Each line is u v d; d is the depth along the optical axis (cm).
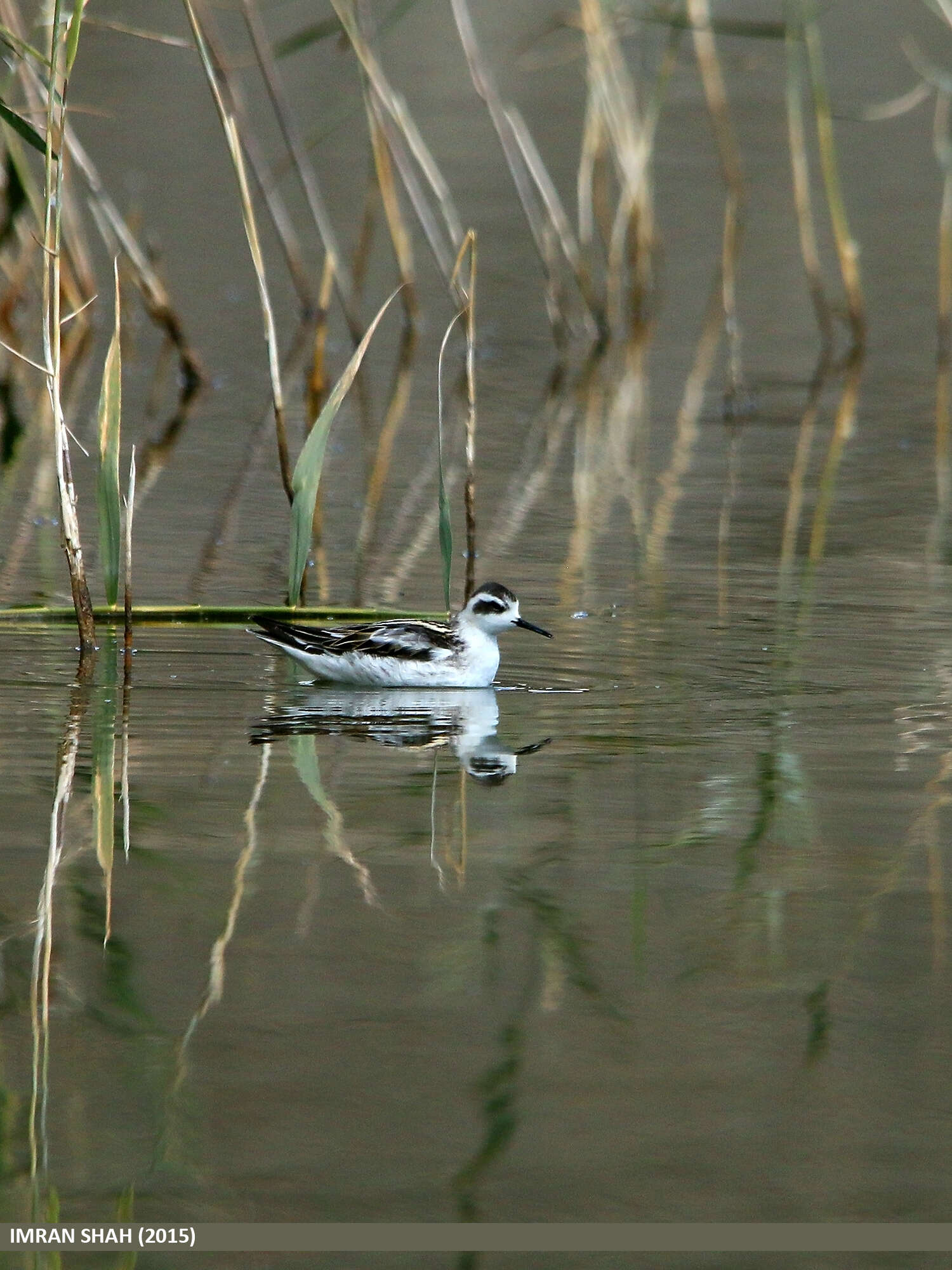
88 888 980
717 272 3522
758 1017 841
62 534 1470
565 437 2491
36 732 1275
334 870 1014
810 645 1540
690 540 1939
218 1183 704
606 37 3059
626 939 924
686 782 1182
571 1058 802
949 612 1639
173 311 2745
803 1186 704
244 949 905
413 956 901
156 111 4344
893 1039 820
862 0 5584
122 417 2538
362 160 4175
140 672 1447
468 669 1431
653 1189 707
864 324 3061
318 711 1365
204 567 1794
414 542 1933
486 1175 704
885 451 2403
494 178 3903
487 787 1173
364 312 3159
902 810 1120
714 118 3009
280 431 1669
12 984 863
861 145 4528
